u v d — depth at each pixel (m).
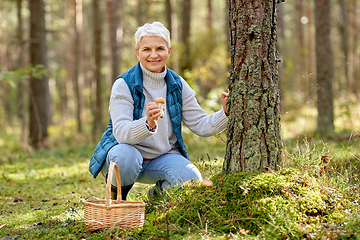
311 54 17.80
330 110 7.41
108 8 13.01
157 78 2.71
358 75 17.06
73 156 7.12
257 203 2.20
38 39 9.42
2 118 27.42
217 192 2.37
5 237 2.35
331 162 3.48
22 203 3.45
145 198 2.97
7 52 21.23
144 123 2.35
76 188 4.16
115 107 2.56
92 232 2.24
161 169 2.67
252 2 2.46
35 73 8.04
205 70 10.77
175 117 2.76
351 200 2.41
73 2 18.06
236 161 2.53
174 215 2.28
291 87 15.00
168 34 2.71
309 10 17.91
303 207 2.19
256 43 2.46
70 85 26.52
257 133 2.48
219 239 2.00
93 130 11.70
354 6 17.19
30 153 8.01
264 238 1.98
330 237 1.95
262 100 2.47
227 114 2.69
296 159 2.76
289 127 7.88
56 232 2.35
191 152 6.31
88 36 23.75
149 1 16.59
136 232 2.18
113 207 2.15
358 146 3.89
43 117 9.52
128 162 2.46
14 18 21.30
